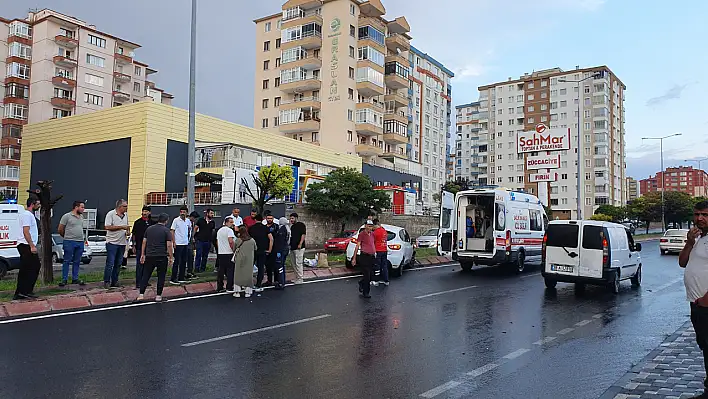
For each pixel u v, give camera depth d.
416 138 76.00
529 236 18.03
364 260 11.51
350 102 59.06
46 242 11.30
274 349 6.95
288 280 13.82
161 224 10.48
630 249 14.11
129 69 67.75
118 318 8.71
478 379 5.87
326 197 33.31
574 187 83.62
